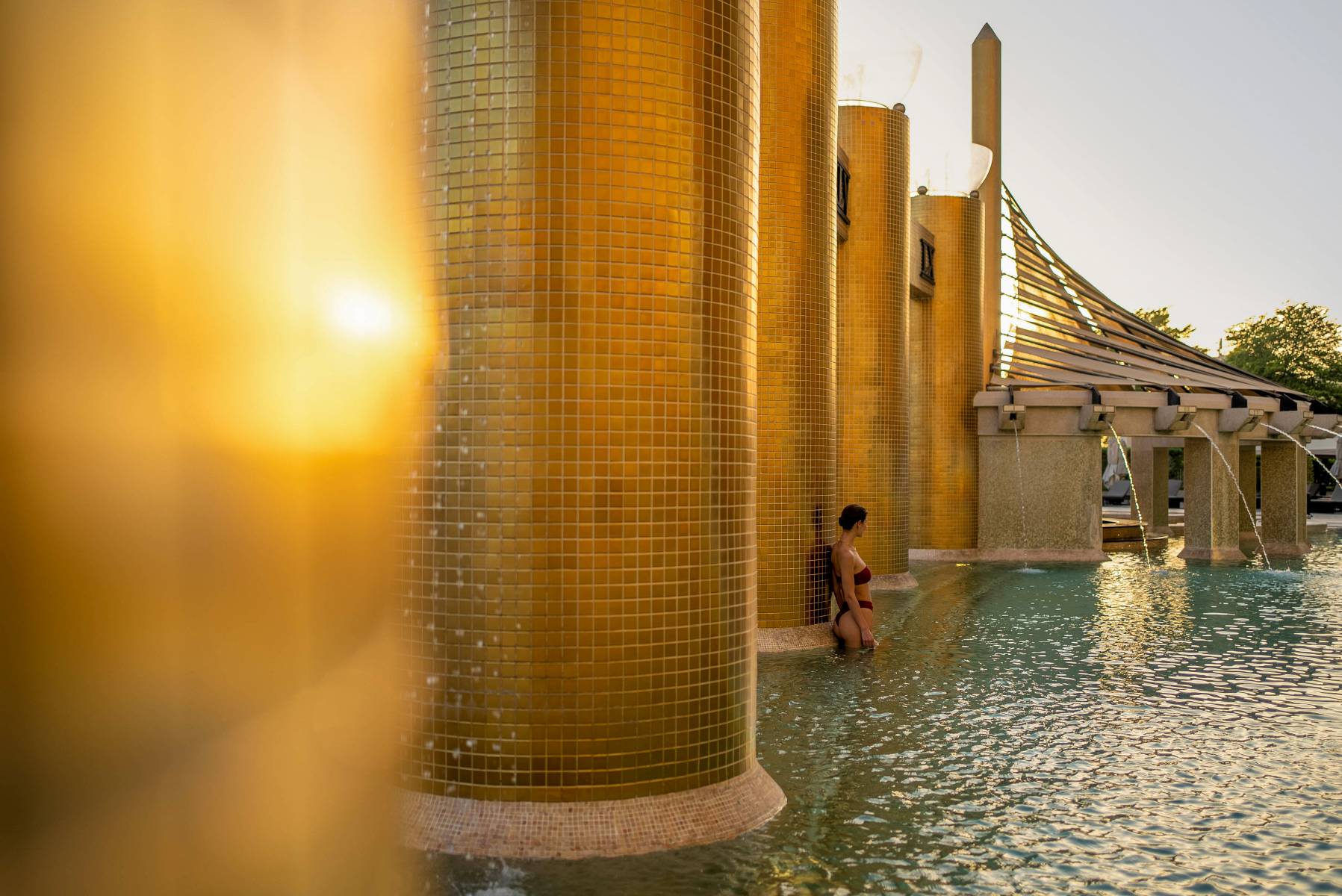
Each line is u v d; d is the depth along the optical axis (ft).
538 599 12.50
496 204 12.58
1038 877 12.03
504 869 11.84
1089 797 14.76
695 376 13.12
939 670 23.52
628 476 12.68
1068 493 49.49
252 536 9.20
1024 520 49.75
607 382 12.62
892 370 39.19
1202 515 49.24
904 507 39.55
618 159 12.65
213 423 8.38
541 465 12.51
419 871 11.72
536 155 12.51
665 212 12.88
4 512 7.02
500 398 12.57
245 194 8.90
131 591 7.55
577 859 12.10
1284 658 24.89
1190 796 14.85
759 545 26.73
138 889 7.60
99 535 7.40
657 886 11.55
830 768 16.03
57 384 7.18
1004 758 16.63
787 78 27.09
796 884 11.70
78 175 7.29
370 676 12.76
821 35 27.68
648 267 12.79
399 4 13.01
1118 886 11.83
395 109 12.98
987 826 13.64
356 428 12.33
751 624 14.20
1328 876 12.16
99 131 7.36
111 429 7.39
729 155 13.60
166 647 7.89
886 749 17.11
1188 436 48.91
